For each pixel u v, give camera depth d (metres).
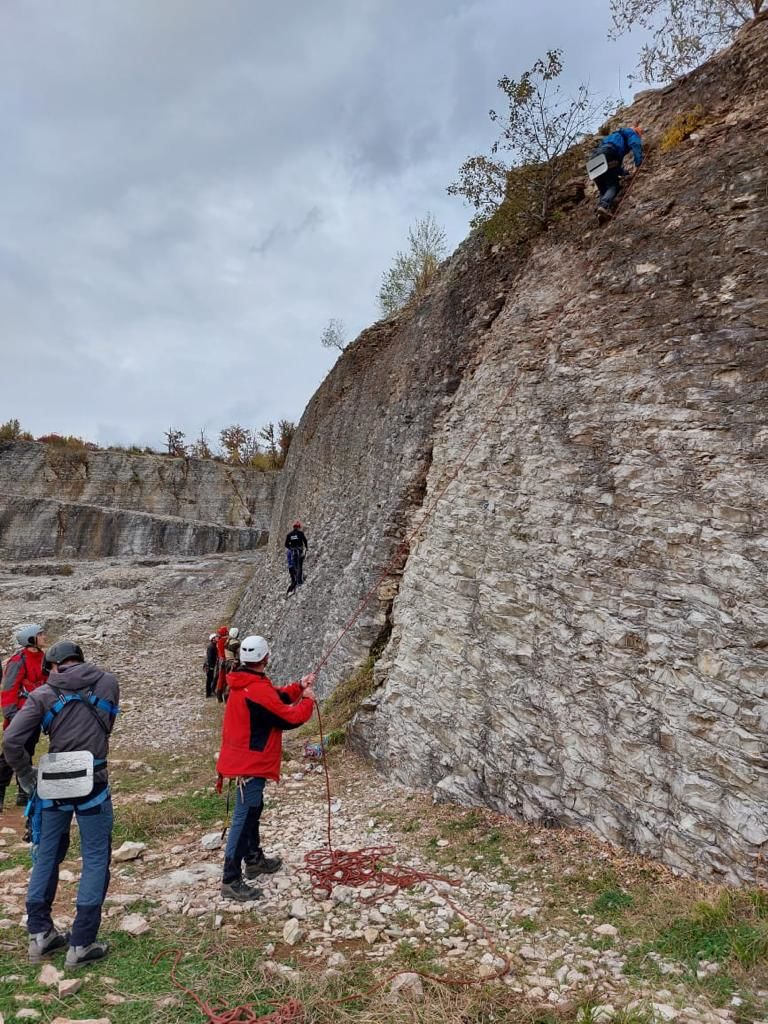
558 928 4.27
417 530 10.74
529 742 6.61
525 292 9.46
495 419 8.84
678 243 7.08
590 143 9.82
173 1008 3.32
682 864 4.88
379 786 8.23
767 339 5.73
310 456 23.45
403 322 16.72
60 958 3.87
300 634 15.62
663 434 6.24
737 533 5.30
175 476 50.41
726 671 5.02
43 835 3.92
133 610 25.89
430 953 3.98
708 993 3.34
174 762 9.99
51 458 49.19
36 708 3.97
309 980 3.58
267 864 5.30
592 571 6.47
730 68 7.88
